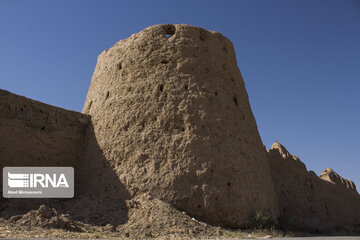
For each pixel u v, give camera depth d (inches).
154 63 600.7
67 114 610.5
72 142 605.0
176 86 576.1
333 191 895.1
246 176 543.5
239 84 657.0
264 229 487.5
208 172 506.3
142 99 570.9
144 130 544.1
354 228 877.8
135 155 526.9
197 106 561.9
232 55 684.7
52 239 297.7
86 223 426.6
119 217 451.2
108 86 629.3
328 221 815.7
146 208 444.5
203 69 606.5
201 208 478.9
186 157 511.8
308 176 836.0
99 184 536.1
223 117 573.3
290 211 746.2
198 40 633.0
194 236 386.3
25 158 535.2
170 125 542.6
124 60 626.5
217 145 538.9
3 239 277.9
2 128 516.4
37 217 370.6
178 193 481.7
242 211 505.0
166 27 644.7
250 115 644.1
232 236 406.9
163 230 401.7
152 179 497.4
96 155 571.2
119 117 572.4
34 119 559.8
